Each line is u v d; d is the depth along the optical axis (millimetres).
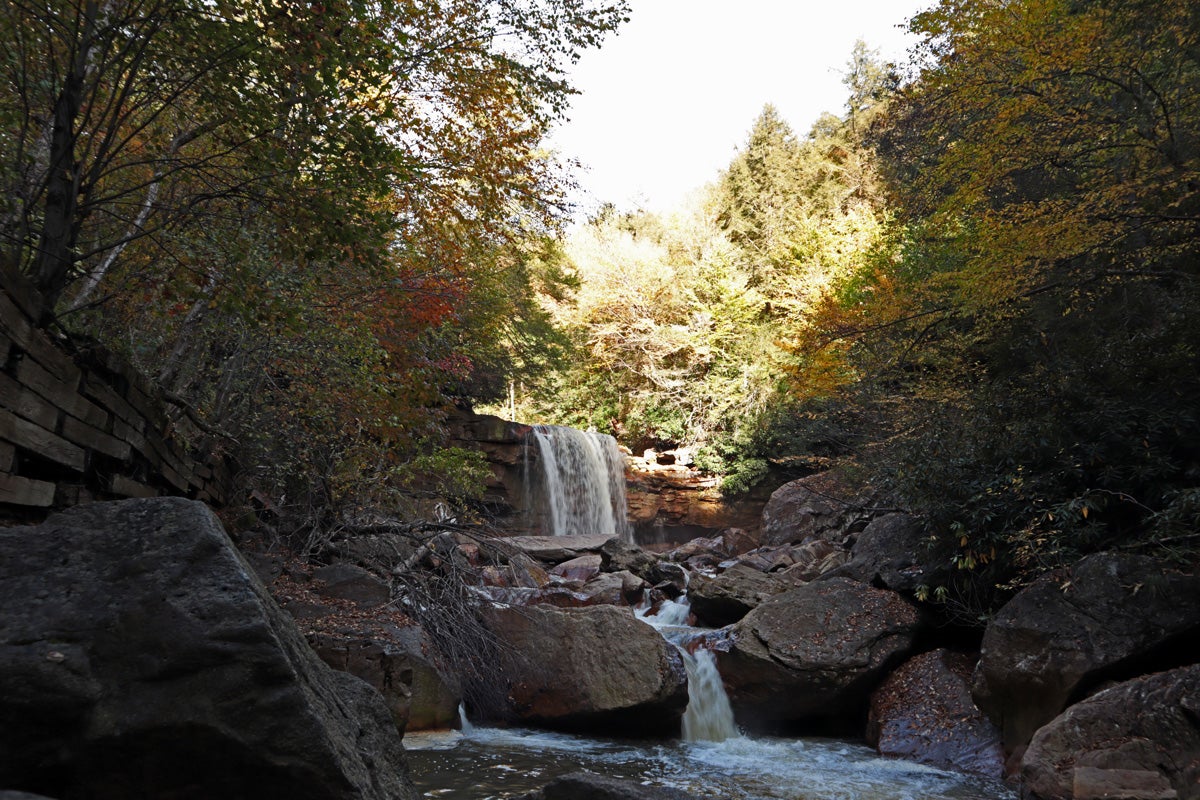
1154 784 5566
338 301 9227
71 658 2332
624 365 32344
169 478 8070
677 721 9188
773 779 7426
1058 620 7508
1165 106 9359
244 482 11977
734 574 13008
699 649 10383
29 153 5617
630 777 7383
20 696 2236
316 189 5617
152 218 6691
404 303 9703
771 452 27578
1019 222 9641
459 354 13945
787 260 31047
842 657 9352
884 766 7934
